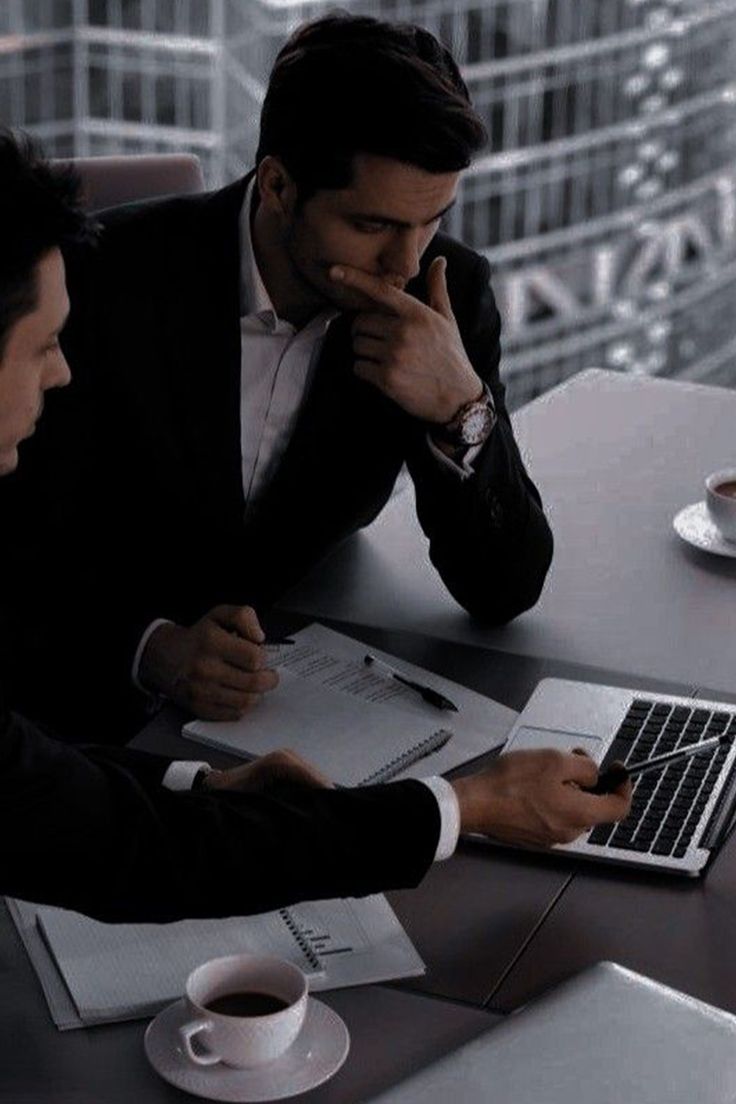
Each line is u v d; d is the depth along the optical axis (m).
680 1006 1.55
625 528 2.59
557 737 2.02
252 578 2.52
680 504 2.66
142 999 1.60
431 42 2.17
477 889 1.78
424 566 2.51
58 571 2.43
